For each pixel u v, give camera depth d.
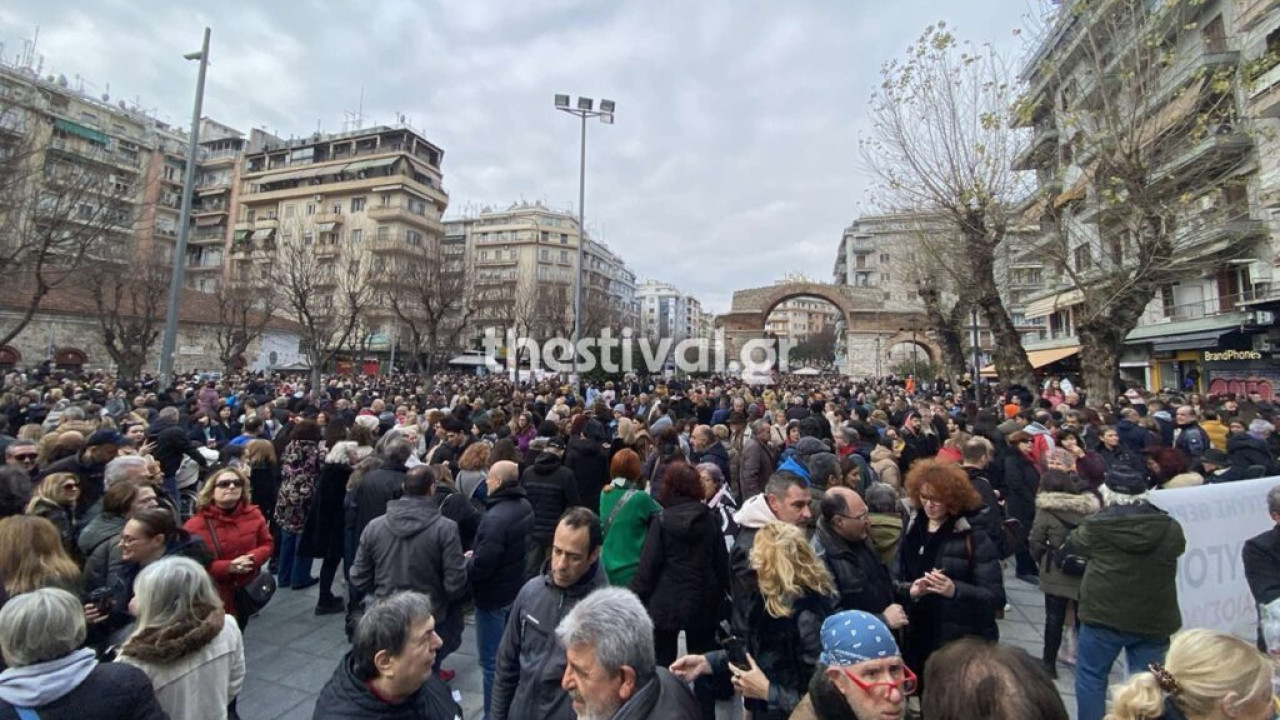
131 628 2.91
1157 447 6.37
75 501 4.08
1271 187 14.58
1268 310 16.28
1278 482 4.59
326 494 5.63
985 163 13.15
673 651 3.40
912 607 3.36
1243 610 4.34
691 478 3.53
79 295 28.55
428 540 3.71
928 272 21.09
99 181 15.15
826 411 12.32
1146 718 1.94
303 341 26.92
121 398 11.56
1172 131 11.19
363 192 54.25
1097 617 3.33
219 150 63.66
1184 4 10.62
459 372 44.59
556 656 2.64
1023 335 37.00
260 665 4.47
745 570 2.94
